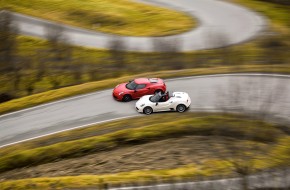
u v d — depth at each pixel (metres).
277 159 26.62
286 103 34.56
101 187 25.73
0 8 62.75
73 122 35.00
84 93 39.44
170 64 48.72
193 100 36.69
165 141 31.12
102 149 31.09
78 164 29.72
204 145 29.88
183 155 28.89
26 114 36.84
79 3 65.94
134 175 26.86
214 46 53.34
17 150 31.98
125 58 51.19
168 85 39.78
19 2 66.00
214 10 64.56
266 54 50.12
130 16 62.50
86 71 48.97
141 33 58.06
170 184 25.38
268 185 23.48
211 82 39.75
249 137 29.67
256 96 35.12
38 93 41.31
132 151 30.38
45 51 54.19
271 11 63.88
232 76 40.66
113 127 33.50
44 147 31.53
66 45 52.72
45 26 57.88
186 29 58.66
